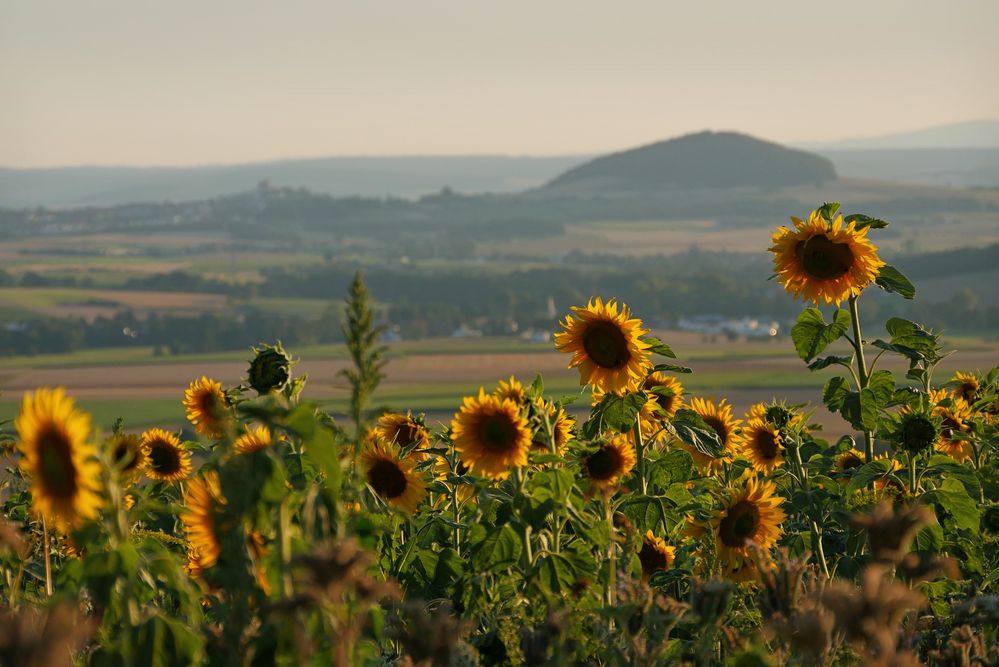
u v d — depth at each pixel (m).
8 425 5.22
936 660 3.24
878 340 7.29
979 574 6.02
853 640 2.43
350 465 3.34
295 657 3.11
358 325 2.80
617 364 6.36
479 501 5.46
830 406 7.21
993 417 8.88
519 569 5.06
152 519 5.77
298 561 2.61
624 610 3.33
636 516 6.11
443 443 6.80
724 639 3.92
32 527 4.63
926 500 6.45
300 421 3.31
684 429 6.60
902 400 7.03
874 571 2.46
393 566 5.35
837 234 7.02
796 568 3.04
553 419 6.13
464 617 4.84
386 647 3.93
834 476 7.51
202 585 3.89
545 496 5.26
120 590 3.16
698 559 5.74
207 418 6.62
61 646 2.12
